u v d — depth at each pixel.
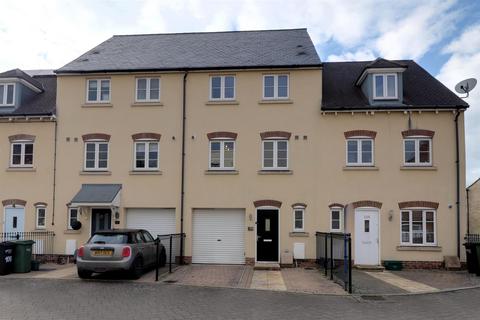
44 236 17.77
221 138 17.69
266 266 15.91
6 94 18.98
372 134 17.08
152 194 17.72
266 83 17.92
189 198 17.56
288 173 17.22
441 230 16.50
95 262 12.84
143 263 14.04
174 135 17.89
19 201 18.12
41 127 18.39
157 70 18.02
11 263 14.48
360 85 19.03
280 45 19.86
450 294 11.68
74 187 18.00
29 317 8.68
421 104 17.02
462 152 16.69
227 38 21.16
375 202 16.81
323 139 17.30
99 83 18.52
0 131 18.53
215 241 17.53
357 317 9.01
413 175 16.83
